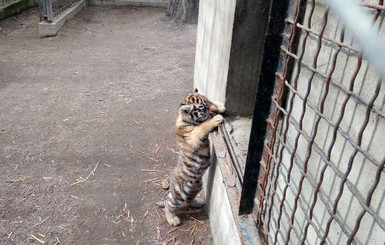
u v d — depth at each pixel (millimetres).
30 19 11523
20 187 4332
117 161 4898
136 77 7648
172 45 9898
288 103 1953
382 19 1229
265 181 2057
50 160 4852
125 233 3775
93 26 11328
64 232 3752
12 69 7801
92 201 4184
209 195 3879
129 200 4223
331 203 1627
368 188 1372
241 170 2531
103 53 9062
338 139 1563
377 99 1305
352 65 1439
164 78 7648
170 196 3838
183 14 11867
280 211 1852
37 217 3916
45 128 5602
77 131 5555
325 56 1635
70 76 7570
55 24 10031
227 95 3418
